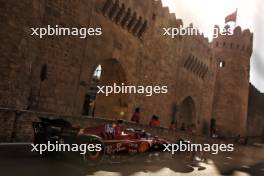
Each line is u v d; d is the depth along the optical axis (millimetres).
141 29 32438
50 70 22172
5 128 13148
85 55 25328
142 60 33094
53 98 22531
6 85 16344
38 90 21281
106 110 31094
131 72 31438
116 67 30422
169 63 37750
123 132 12891
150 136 14562
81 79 25047
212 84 51062
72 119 16250
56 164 10320
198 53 44406
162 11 36250
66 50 23453
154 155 14742
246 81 61469
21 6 16781
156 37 35375
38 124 11602
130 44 31156
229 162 21203
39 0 18312
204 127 48438
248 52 61656
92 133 11375
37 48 19219
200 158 20500
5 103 16375
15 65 16703
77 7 24234
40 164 9891
